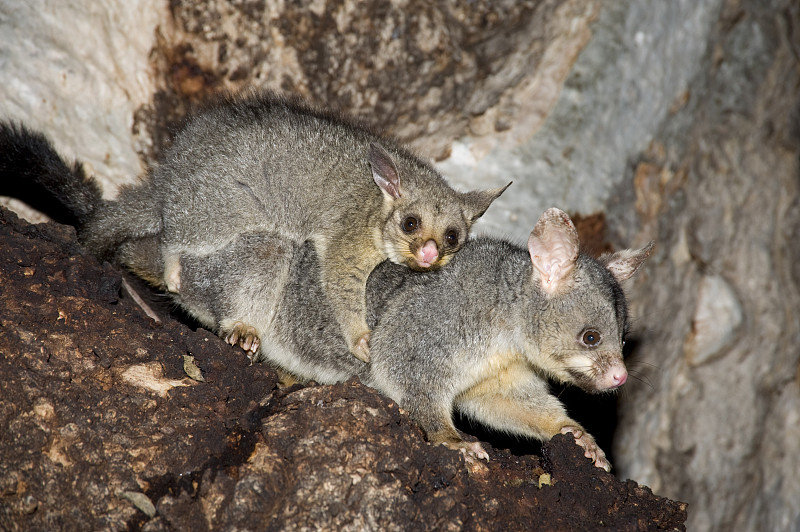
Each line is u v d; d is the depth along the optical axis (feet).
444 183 35.70
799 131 52.13
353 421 23.27
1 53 35.12
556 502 24.66
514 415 31.81
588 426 49.60
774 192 52.37
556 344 29.19
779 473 53.01
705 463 52.42
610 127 45.42
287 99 35.29
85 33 36.94
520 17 40.81
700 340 52.65
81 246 31.68
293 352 31.63
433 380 28.78
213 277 30.71
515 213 44.62
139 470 21.17
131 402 22.79
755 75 50.78
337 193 31.68
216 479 20.92
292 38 38.47
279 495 21.03
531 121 43.83
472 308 29.19
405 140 42.27
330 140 32.78
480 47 40.98
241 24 37.88
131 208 32.30
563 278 29.14
